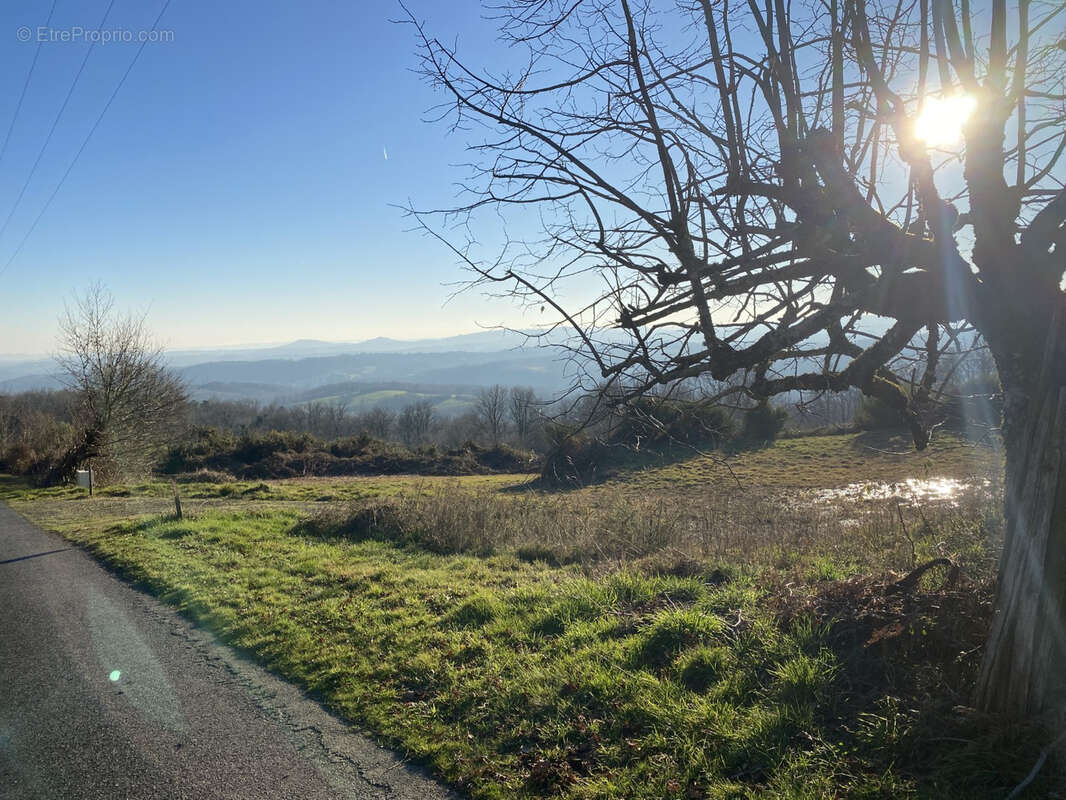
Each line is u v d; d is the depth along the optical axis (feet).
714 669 15.93
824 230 11.50
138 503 69.97
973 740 11.34
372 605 24.77
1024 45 10.99
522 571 29.40
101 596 29.17
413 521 41.22
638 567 26.43
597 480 85.66
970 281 11.01
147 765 14.46
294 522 46.37
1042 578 11.03
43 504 71.15
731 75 12.99
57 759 14.84
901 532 32.22
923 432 13.05
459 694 16.90
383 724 15.92
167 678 19.44
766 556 28.19
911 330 11.60
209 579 30.50
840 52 12.78
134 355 101.55
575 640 19.10
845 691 14.12
